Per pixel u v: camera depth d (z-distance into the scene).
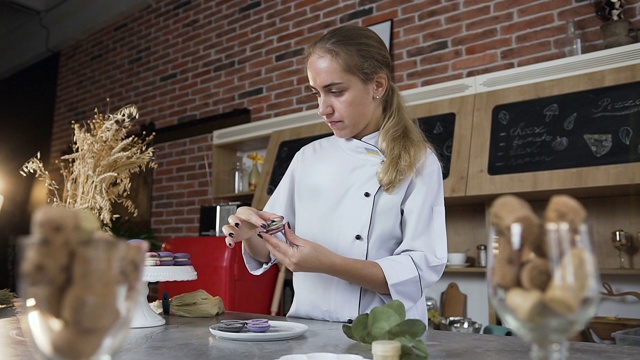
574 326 0.46
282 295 3.15
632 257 2.37
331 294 1.28
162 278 1.29
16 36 6.41
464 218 2.87
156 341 0.96
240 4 4.31
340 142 1.40
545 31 2.75
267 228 1.17
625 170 2.09
